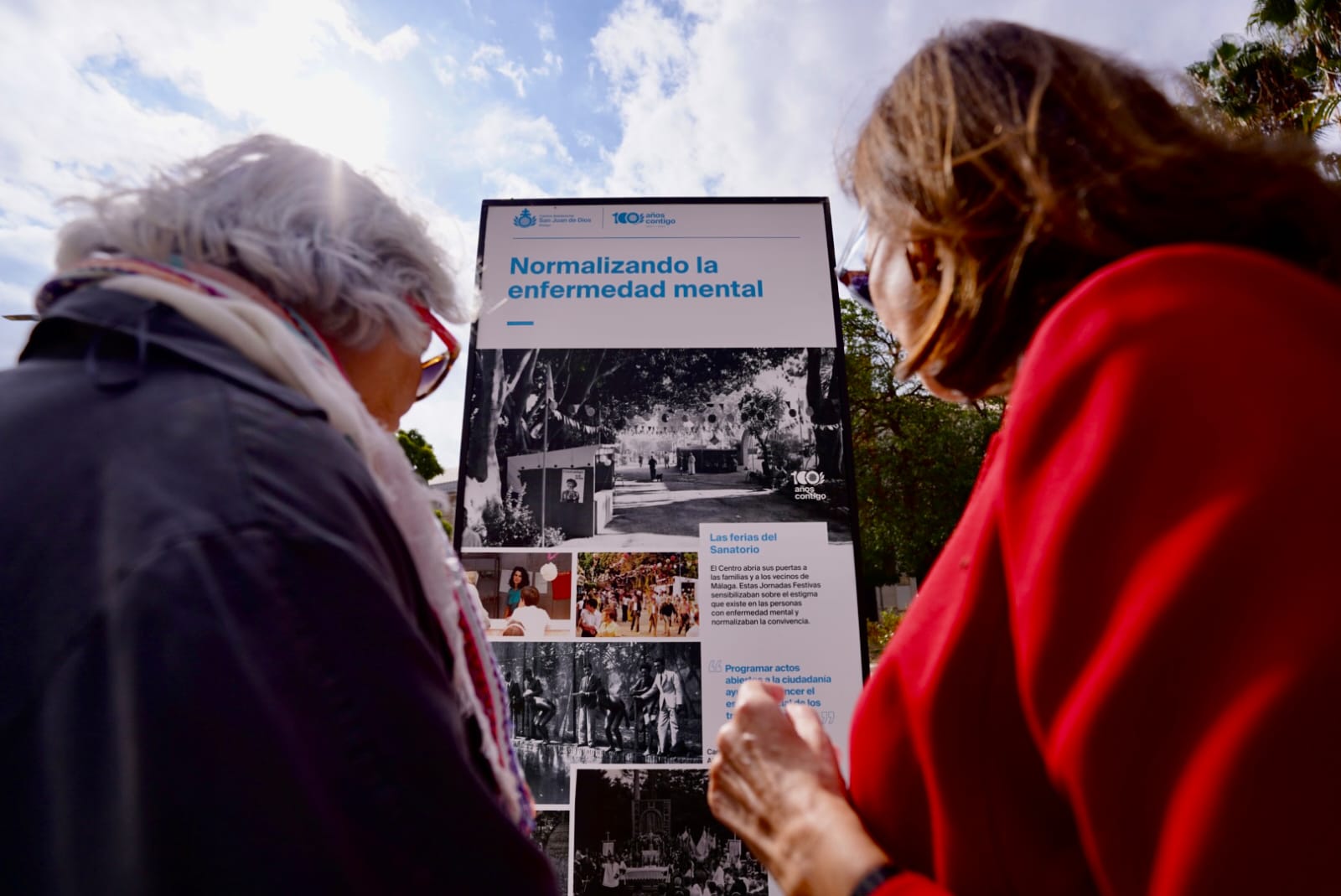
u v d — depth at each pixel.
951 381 0.76
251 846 0.51
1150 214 0.61
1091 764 0.47
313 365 0.78
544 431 2.38
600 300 2.47
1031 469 0.56
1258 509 0.42
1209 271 0.53
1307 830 0.37
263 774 0.52
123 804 0.50
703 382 2.42
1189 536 0.43
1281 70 9.73
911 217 0.72
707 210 2.54
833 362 2.43
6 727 0.53
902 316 0.83
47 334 0.73
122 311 0.69
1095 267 0.63
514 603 2.26
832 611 2.25
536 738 2.16
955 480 14.46
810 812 0.78
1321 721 0.38
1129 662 0.44
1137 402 0.48
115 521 0.56
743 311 2.47
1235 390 0.46
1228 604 0.41
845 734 2.15
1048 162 0.63
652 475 2.35
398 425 1.07
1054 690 0.51
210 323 0.71
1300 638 0.39
